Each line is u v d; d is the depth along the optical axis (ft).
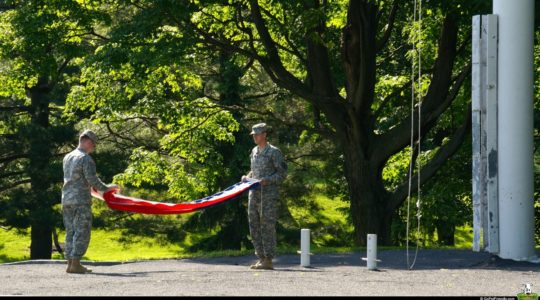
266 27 92.94
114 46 87.40
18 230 140.97
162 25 88.63
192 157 111.34
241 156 127.34
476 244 51.72
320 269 50.16
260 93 133.28
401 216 130.82
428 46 95.45
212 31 99.40
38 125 133.18
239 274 45.96
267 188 49.19
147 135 136.36
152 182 114.73
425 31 88.33
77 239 47.55
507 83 51.39
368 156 89.40
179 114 104.37
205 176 113.80
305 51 101.50
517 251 51.06
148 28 85.20
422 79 99.50
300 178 142.61
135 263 58.44
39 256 140.36
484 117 51.62
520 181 51.19
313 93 89.25
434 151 113.29
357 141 88.94
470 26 82.58
